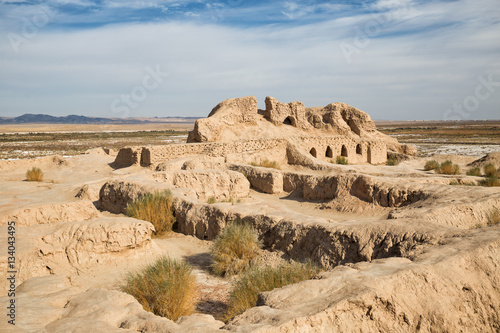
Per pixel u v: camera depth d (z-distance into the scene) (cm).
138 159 2556
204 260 994
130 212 1262
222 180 1788
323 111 3697
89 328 429
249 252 937
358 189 1480
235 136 2983
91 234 888
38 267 781
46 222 1068
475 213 1020
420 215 969
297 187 1853
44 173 2611
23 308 490
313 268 729
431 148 6106
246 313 462
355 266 594
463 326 527
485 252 623
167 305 641
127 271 870
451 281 559
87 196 1809
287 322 417
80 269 843
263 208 1128
